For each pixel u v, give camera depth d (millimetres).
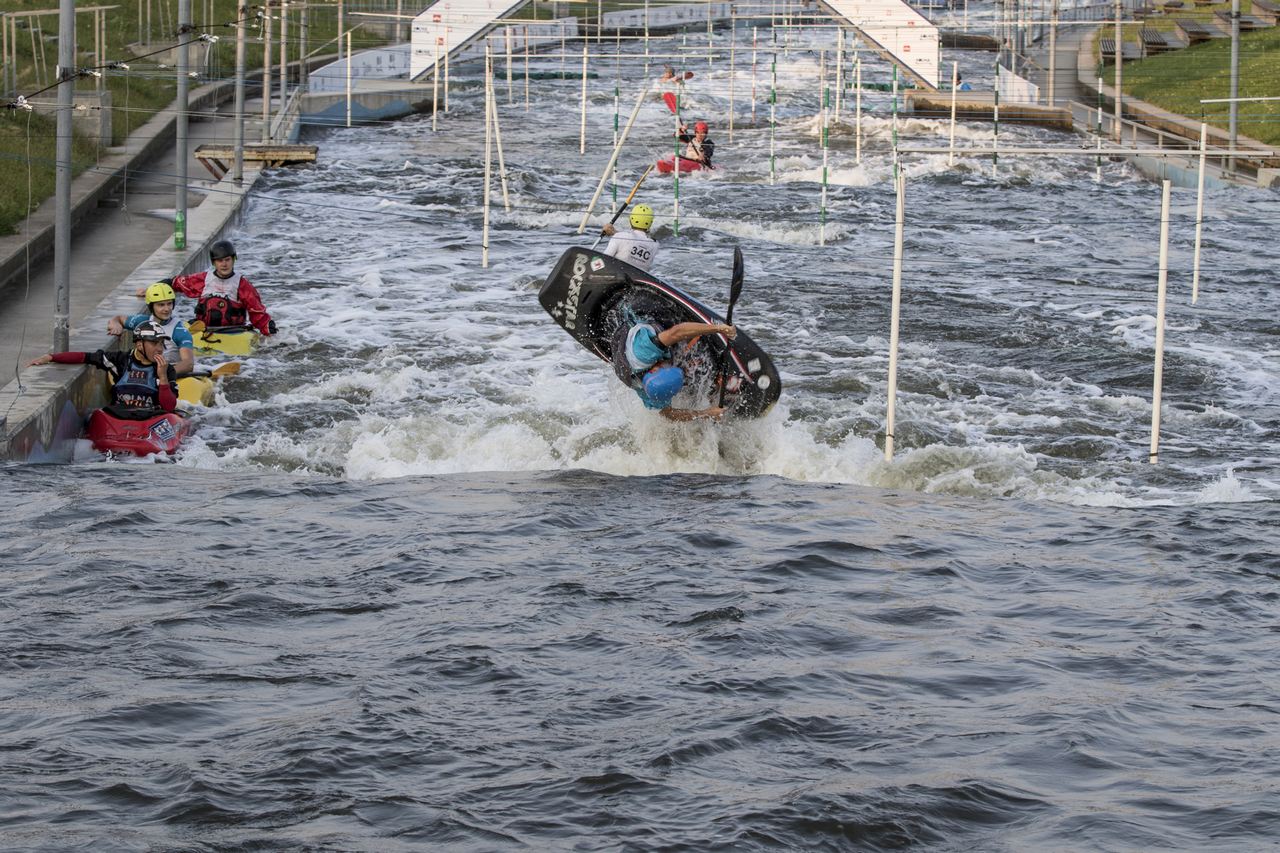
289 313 22797
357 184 37844
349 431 16891
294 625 10359
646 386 15242
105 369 17234
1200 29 78625
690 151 43312
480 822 7480
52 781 7859
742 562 11938
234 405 18031
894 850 7305
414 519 13188
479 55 73625
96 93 36219
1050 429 17609
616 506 13734
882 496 14430
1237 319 24250
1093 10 85750
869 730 8656
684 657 9781
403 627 10312
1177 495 15055
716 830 7426
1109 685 9453
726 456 16062
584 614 10617
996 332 22547
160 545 12234
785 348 21219
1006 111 56688
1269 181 41844
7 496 13672
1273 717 8938
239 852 7141
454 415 17406
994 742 8523
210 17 56656
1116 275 28375
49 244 25047
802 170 43750
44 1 49625
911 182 41531
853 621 10602
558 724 8688
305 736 8430
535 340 21266
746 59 76625
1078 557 12305
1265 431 17812
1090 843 7367
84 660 9625
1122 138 50844
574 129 53938
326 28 68688
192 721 8672
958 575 11742
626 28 86000
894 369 15883
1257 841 7387
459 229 31500
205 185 33938
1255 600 11203
